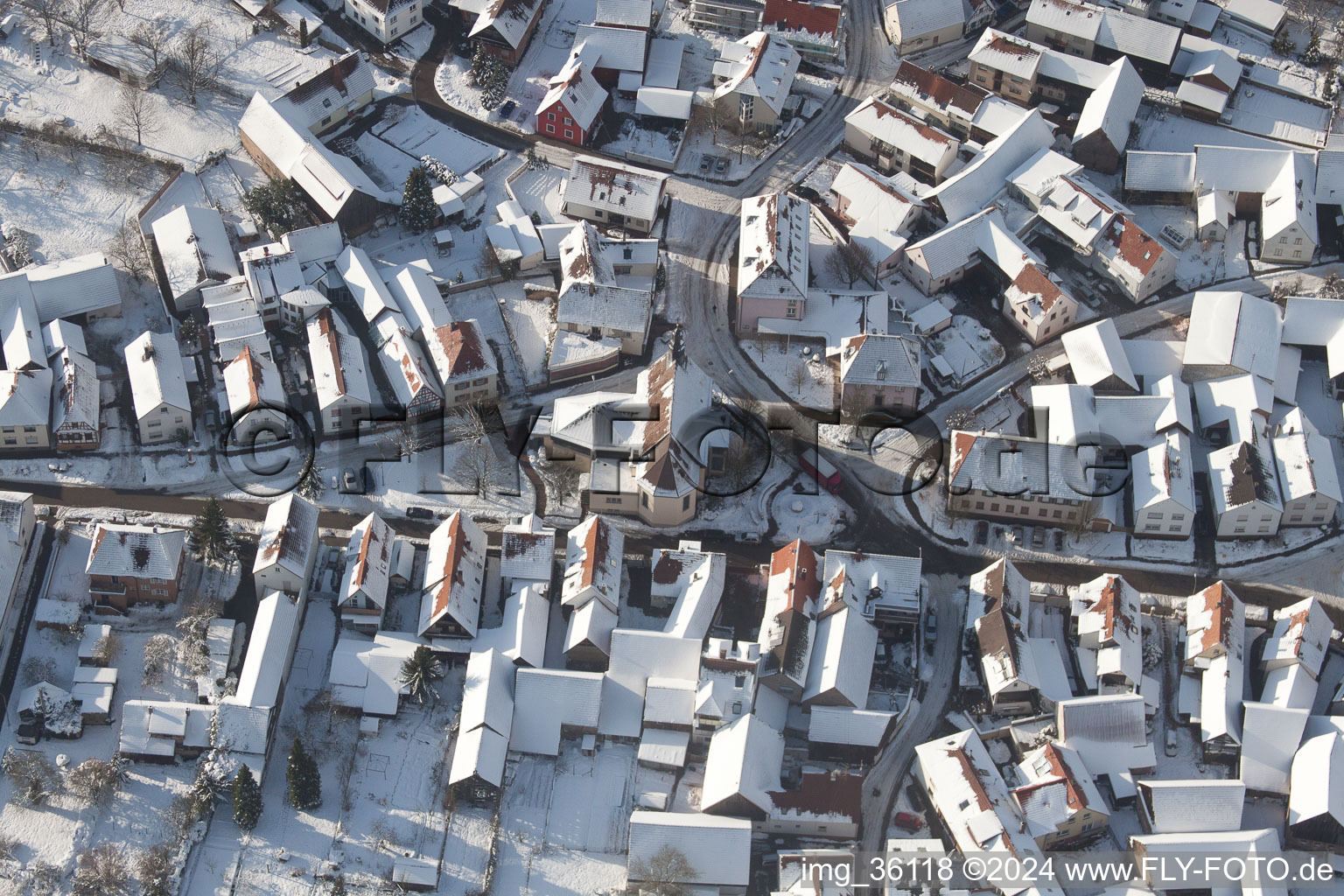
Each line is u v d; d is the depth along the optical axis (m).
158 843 186.62
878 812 192.25
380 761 194.62
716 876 181.38
